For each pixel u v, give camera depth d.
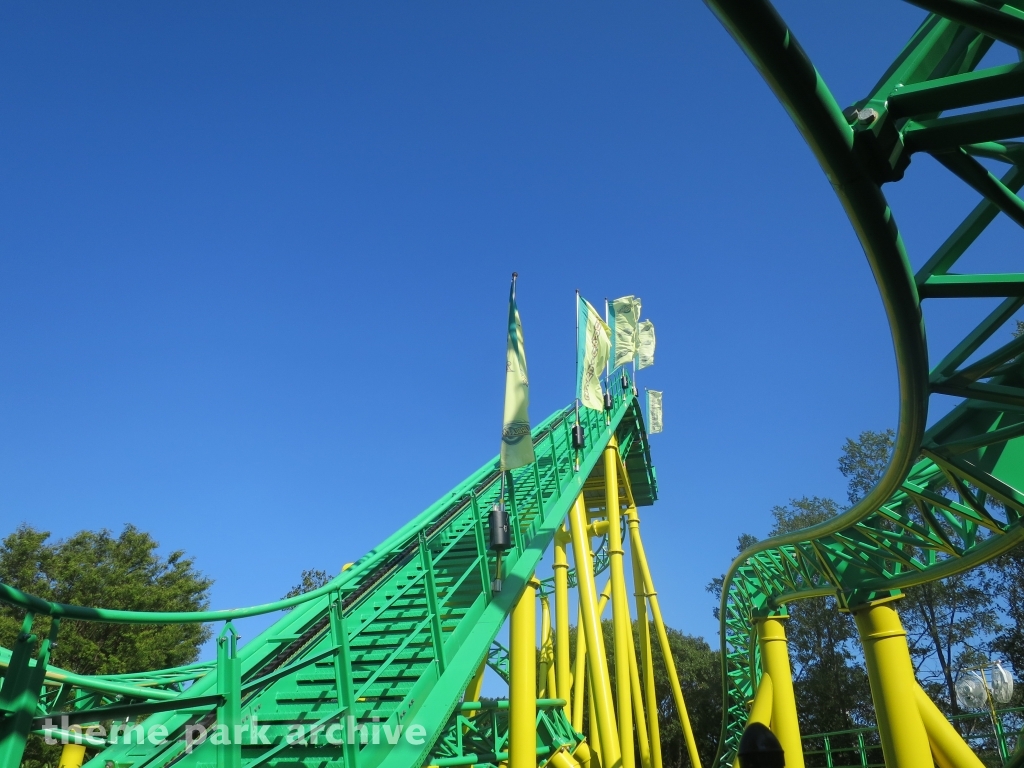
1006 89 5.47
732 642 34.75
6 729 4.92
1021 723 38.31
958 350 9.25
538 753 18.03
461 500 18.14
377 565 14.55
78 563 31.00
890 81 5.80
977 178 6.39
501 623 10.81
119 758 8.53
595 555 31.77
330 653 8.34
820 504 50.34
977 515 12.88
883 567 16.77
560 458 19.95
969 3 4.77
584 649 25.95
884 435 47.12
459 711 15.55
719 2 4.29
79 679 11.58
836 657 45.25
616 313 25.55
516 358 12.48
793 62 4.68
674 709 54.47
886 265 6.36
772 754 4.22
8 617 26.92
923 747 15.62
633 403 29.03
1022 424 10.16
